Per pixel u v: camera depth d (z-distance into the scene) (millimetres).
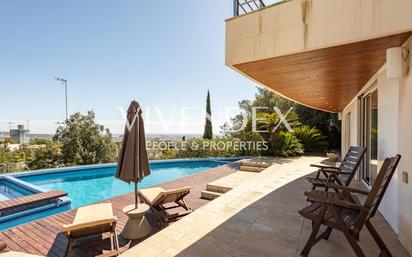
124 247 3297
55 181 9695
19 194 7441
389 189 3268
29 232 3801
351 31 2281
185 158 14008
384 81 3582
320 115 16547
